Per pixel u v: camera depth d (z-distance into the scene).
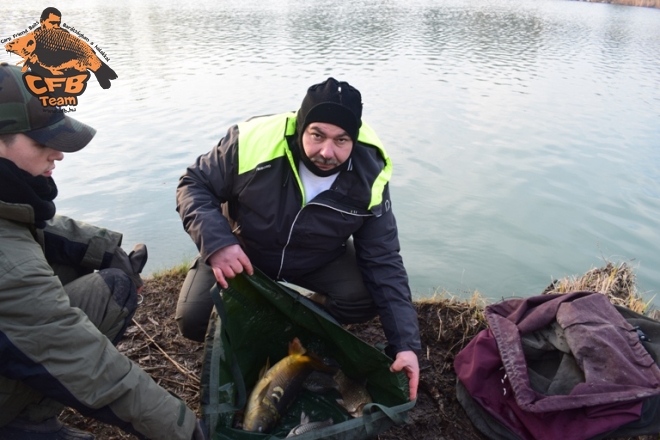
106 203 6.59
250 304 2.56
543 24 29.09
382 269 2.64
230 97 11.58
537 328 2.94
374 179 2.59
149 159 8.05
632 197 7.43
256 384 2.55
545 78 15.52
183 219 2.52
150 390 1.90
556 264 5.70
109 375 1.81
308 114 2.38
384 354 2.47
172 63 14.91
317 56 16.95
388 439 2.63
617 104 12.77
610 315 2.87
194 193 2.54
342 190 2.57
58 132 1.86
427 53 18.66
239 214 2.67
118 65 14.34
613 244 6.14
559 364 2.85
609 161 8.84
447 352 3.22
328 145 2.38
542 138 9.93
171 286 3.63
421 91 13.07
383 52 18.34
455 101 12.30
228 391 2.28
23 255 1.75
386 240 2.65
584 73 16.55
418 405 2.85
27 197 1.81
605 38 24.77
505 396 2.71
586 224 6.62
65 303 1.78
